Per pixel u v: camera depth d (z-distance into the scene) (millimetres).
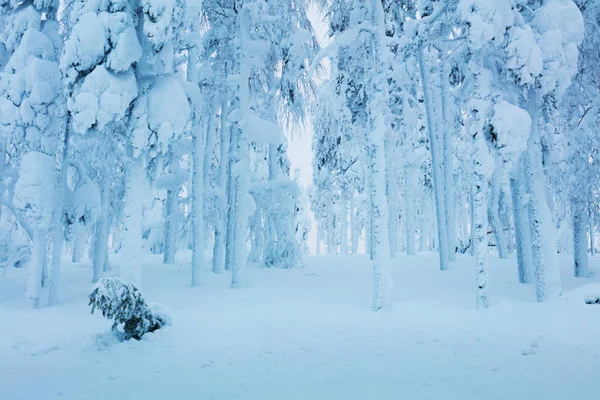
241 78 12422
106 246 17719
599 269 15070
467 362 4566
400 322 7219
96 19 8336
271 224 18219
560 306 8086
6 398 3463
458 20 8898
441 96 17719
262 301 9711
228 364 4598
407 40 12297
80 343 5594
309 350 5238
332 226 33719
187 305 9180
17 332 6520
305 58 14328
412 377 4004
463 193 28422
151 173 9234
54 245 10133
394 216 20609
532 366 4348
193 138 13445
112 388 3738
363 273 15523
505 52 9008
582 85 13008
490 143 8953
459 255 22469
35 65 9883
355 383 3830
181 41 9758
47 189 9758
